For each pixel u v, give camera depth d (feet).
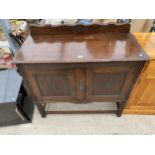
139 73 3.44
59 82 3.71
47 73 3.42
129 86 3.84
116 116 5.19
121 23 3.82
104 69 3.33
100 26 3.86
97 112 5.04
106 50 3.32
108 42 3.63
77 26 3.86
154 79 3.92
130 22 4.17
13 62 3.04
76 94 4.08
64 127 4.94
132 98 4.59
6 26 4.49
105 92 4.07
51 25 3.84
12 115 4.57
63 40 3.77
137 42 3.59
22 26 4.82
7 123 4.86
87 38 3.82
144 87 4.19
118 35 3.91
